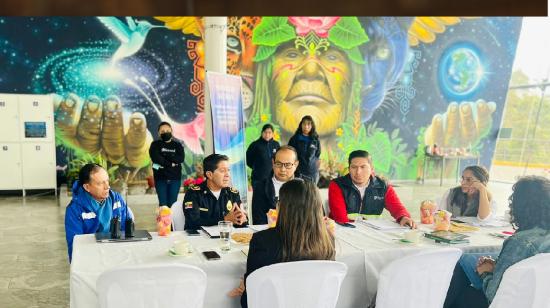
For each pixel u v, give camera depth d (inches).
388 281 64.1
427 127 339.3
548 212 67.2
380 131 328.2
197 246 75.5
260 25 297.1
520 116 361.7
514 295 64.0
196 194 95.7
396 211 104.4
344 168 318.3
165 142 187.6
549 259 62.3
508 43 350.6
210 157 96.0
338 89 316.2
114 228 78.9
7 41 257.8
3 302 105.3
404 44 327.6
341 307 73.2
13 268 130.4
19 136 258.1
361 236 85.1
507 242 69.4
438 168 344.5
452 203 111.7
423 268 64.5
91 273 61.0
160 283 54.9
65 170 271.1
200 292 57.9
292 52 304.8
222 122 136.4
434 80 337.1
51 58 264.5
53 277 123.1
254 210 110.0
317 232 62.5
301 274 57.9
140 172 282.4
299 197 62.1
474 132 352.5
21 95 256.4
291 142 206.7
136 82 278.4
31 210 221.8
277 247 62.1
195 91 288.7
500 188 329.7
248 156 205.5
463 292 82.4
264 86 301.1
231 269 67.4
